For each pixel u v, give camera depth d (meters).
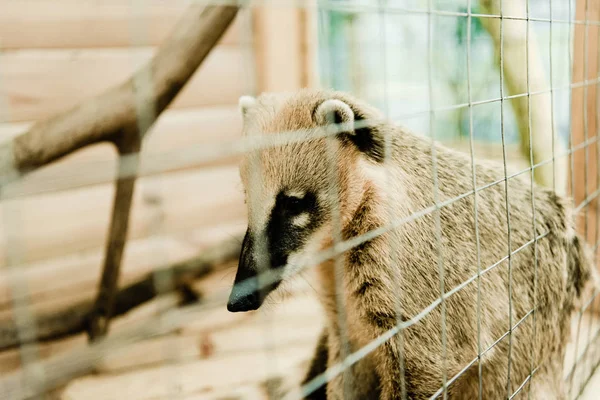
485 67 1.17
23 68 0.83
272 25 0.97
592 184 0.79
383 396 0.60
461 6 1.01
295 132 0.60
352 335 0.62
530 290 0.62
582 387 0.68
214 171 0.99
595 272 0.68
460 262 0.59
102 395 0.66
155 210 0.93
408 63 1.10
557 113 0.83
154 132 0.92
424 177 0.60
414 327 0.58
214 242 0.95
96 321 0.77
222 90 0.98
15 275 0.42
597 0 0.76
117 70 0.90
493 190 0.63
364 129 0.61
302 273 0.62
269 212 0.59
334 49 0.94
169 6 0.88
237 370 0.71
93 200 0.89
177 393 0.67
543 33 0.89
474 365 0.60
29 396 0.41
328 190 0.59
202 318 0.80
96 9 0.88
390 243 0.58
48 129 0.65
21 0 0.83
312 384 0.45
